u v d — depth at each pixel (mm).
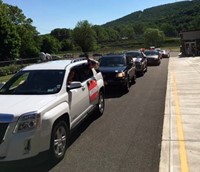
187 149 3990
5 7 42250
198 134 4578
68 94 4254
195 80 10820
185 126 5020
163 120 5551
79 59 5473
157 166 3537
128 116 5988
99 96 5895
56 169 3557
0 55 37031
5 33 37031
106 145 4320
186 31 35156
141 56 14977
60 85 4238
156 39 84375
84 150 4148
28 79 4465
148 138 4555
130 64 10141
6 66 19047
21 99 3863
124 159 3783
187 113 5902
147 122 5477
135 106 6949
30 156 3316
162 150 4004
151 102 7336
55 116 3668
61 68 4609
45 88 4219
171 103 6957
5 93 4258
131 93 8891
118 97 8273
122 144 4336
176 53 46438
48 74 4480
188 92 8305
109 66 9430
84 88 4957
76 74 4930
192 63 20609
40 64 4953
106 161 3742
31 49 52281
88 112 5164
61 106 3938
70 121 4230
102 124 5453
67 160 3816
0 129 3289
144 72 15281
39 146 3406
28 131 3320
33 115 3387
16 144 3254
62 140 3891
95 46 65688
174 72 14453
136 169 3475
